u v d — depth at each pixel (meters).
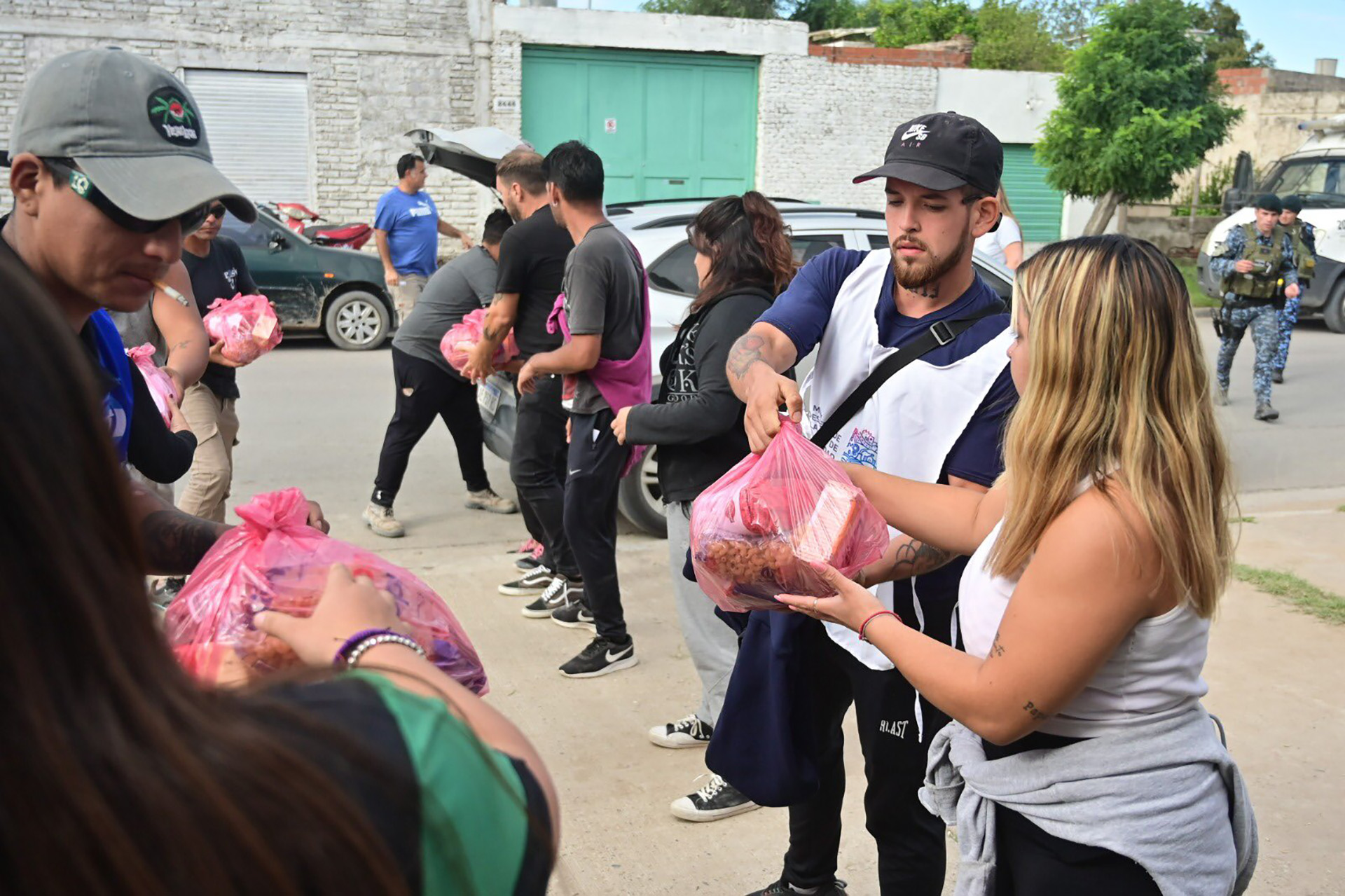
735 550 2.19
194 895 0.69
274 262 11.65
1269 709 4.04
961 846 1.89
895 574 2.32
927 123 2.29
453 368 5.62
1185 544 1.62
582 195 4.11
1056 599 1.62
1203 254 14.95
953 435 2.33
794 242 6.46
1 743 0.67
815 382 2.58
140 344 3.93
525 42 16.66
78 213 1.56
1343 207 14.27
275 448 7.64
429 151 6.60
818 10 30.36
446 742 0.86
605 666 4.34
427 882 0.82
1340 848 3.20
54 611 0.70
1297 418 9.27
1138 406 1.62
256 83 15.82
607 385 4.08
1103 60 16.75
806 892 2.81
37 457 0.70
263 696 0.83
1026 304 1.79
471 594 5.17
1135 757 1.68
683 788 3.55
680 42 17.27
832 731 2.68
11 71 14.85
